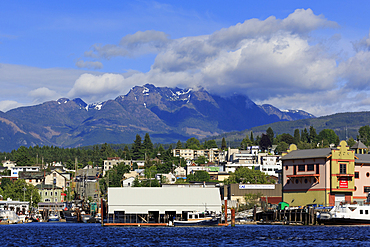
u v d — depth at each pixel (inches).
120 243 5270.7
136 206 7765.8
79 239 5723.4
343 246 4872.0
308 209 7706.7
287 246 4891.7
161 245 5064.0
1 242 5452.8
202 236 5964.6
